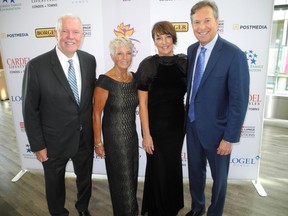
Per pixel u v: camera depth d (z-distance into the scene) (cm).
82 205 200
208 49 151
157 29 154
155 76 159
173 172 184
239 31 214
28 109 155
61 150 168
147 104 168
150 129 172
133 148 174
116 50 153
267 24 211
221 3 210
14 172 288
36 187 254
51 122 162
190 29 218
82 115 169
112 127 165
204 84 151
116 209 183
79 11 226
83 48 234
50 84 155
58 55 160
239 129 149
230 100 147
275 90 446
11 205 225
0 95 668
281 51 427
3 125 464
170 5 216
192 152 179
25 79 154
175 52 224
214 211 179
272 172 279
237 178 255
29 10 232
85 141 177
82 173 190
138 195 237
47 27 233
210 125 156
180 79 164
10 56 247
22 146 277
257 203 222
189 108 168
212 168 170
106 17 225
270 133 403
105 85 156
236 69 141
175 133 174
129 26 224
